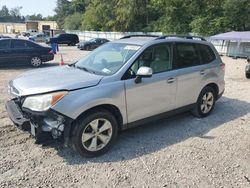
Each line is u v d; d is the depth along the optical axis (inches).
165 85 202.7
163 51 206.5
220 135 211.2
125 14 1867.6
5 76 450.3
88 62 209.0
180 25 1497.3
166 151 182.9
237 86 397.7
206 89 241.6
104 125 173.9
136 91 185.2
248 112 268.5
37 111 157.0
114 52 202.5
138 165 165.0
